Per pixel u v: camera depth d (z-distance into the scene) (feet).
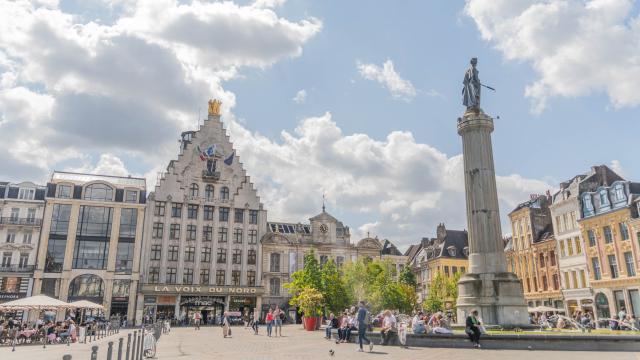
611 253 160.25
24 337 109.70
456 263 275.18
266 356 63.67
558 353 60.59
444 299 235.61
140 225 223.30
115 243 217.56
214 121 251.80
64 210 215.10
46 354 81.20
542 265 200.03
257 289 231.50
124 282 214.90
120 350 40.60
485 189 93.04
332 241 255.91
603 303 162.09
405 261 276.00
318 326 152.25
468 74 101.35
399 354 62.49
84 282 210.59
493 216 91.56
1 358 73.15
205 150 246.06
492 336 67.72
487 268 88.79
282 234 246.27
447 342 70.79
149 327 91.09
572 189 185.57
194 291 221.25
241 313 228.02
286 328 168.04
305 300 150.61
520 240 216.33
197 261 229.86
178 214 233.55
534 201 220.43
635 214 150.82
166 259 224.74
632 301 150.71
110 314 209.26
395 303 205.36
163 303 216.95
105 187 223.10
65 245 211.00
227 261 235.20
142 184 239.71
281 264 242.99
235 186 246.88
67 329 114.01
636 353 59.11
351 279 207.21
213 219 238.89
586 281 171.32
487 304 85.35
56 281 206.49
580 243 175.83
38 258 205.46
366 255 259.39
